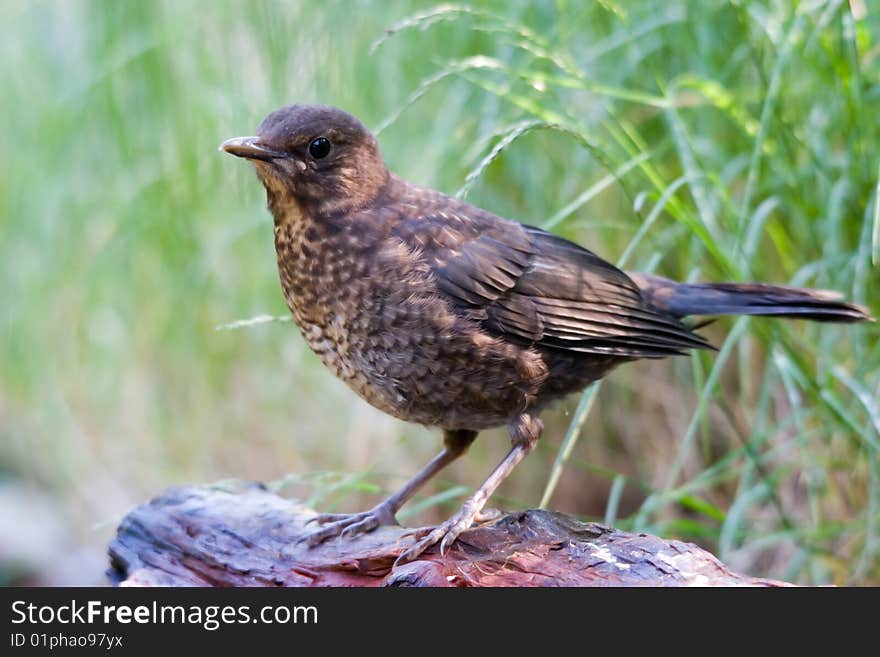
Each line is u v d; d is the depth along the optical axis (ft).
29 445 43.04
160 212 38.88
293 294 25.08
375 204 24.70
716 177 27.76
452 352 24.11
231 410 38.78
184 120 37.99
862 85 27.04
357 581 23.20
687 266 30.96
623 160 30.17
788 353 27.25
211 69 37.09
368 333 24.35
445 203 25.34
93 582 39.63
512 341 24.68
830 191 28.35
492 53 32.19
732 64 29.76
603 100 30.14
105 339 41.37
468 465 34.32
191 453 39.37
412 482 25.85
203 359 38.96
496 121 31.76
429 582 21.20
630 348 25.48
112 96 39.34
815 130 28.91
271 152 24.09
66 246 41.73
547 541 21.97
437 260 24.38
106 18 39.55
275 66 35.12
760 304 25.80
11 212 42.93
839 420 27.25
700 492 32.50
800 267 30.04
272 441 37.91
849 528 27.66
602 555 21.42
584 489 33.81
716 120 31.42
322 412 37.24
